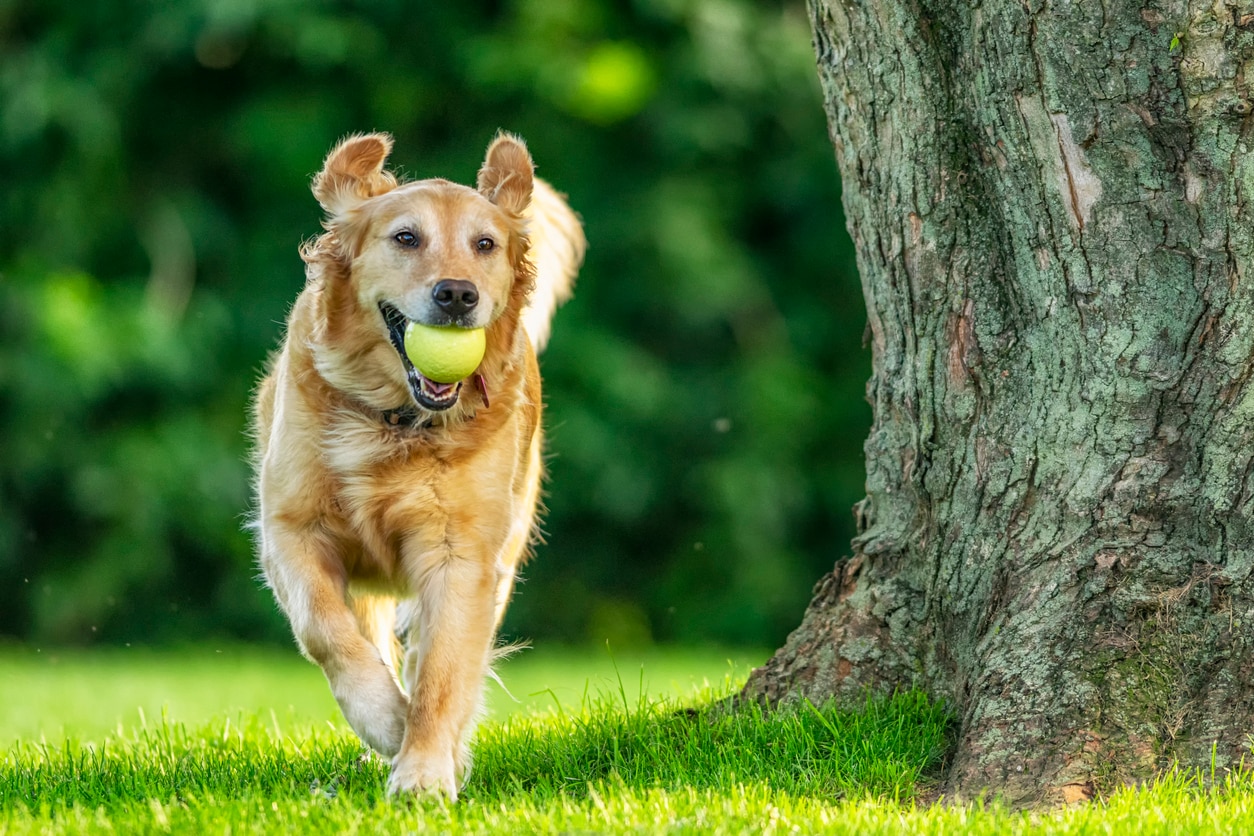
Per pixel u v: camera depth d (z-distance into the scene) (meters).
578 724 8.38
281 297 23.38
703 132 23.75
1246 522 7.15
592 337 23.12
